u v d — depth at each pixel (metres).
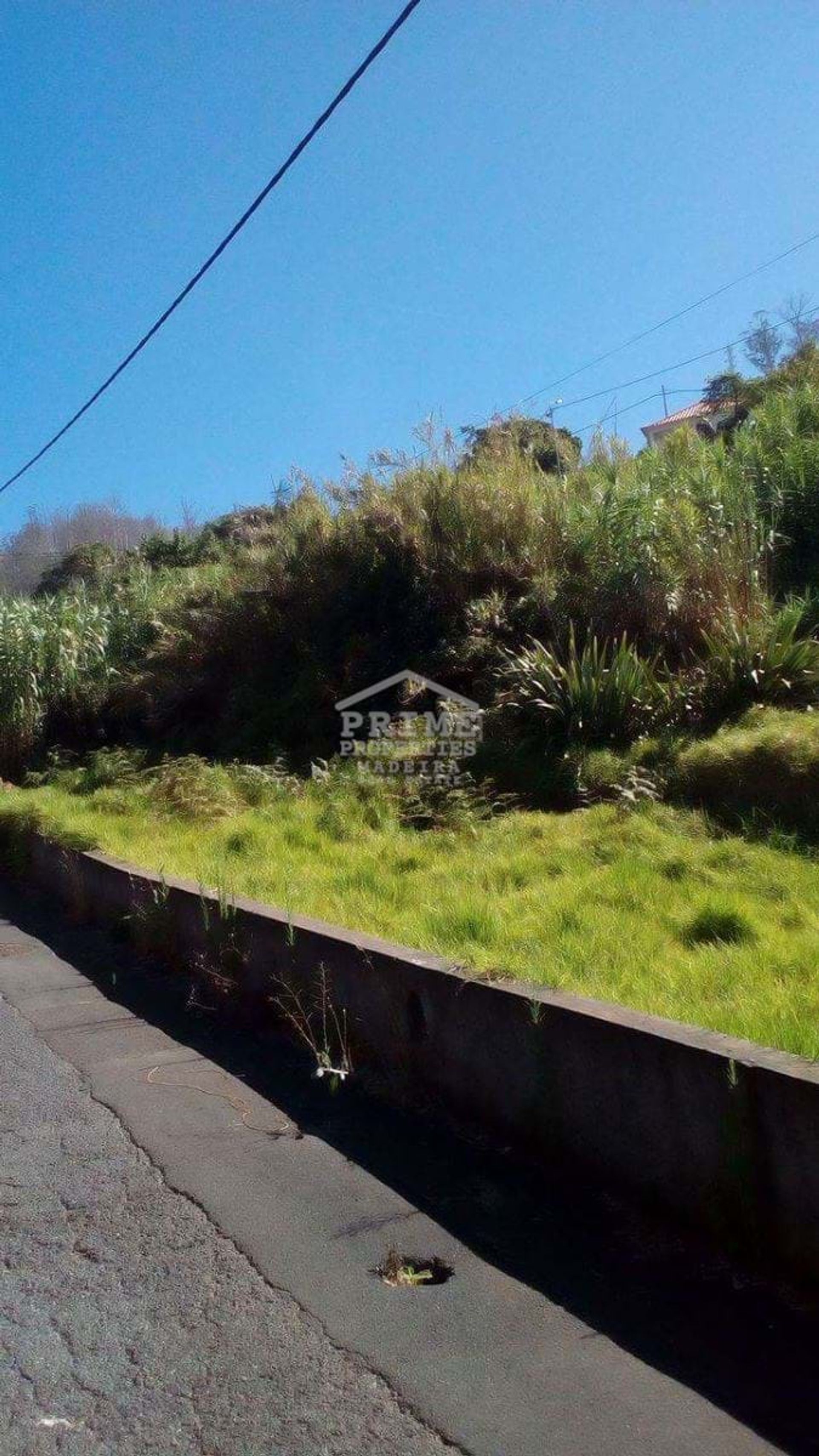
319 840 9.97
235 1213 4.66
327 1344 3.77
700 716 10.08
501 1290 4.02
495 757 10.83
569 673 10.78
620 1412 3.36
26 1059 6.59
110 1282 4.21
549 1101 4.94
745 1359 3.58
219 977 7.35
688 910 6.74
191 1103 5.83
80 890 10.10
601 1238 4.35
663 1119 4.42
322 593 15.05
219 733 15.03
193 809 11.78
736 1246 4.11
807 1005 5.06
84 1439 3.37
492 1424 3.34
